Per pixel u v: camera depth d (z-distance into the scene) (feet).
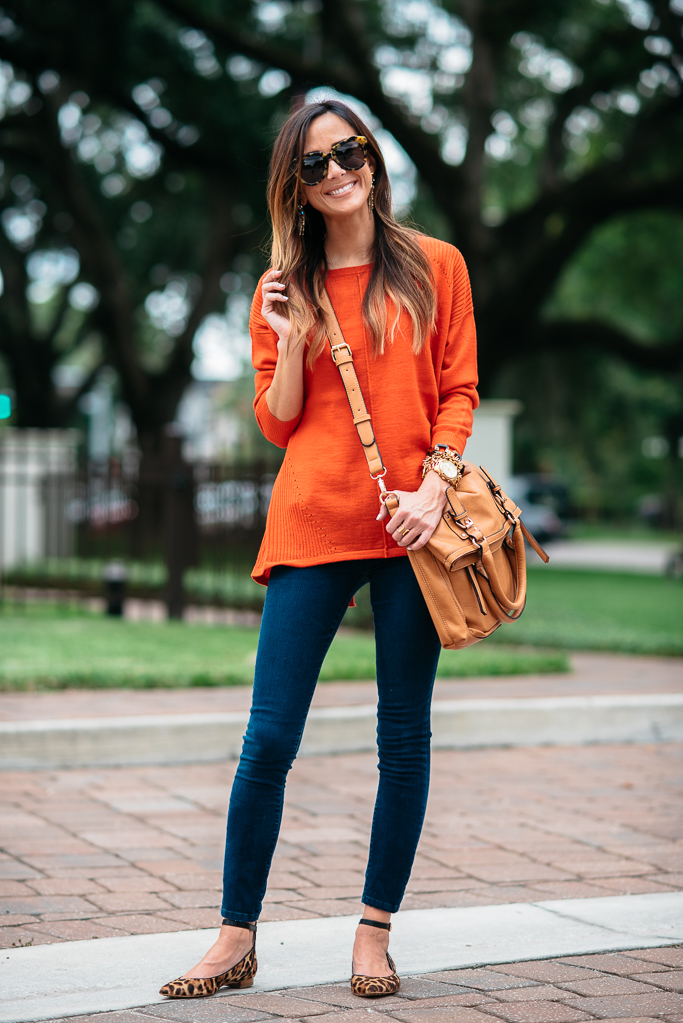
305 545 8.63
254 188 56.08
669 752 18.30
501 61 58.90
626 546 105.81
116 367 71.26
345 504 8.58
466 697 19.54
